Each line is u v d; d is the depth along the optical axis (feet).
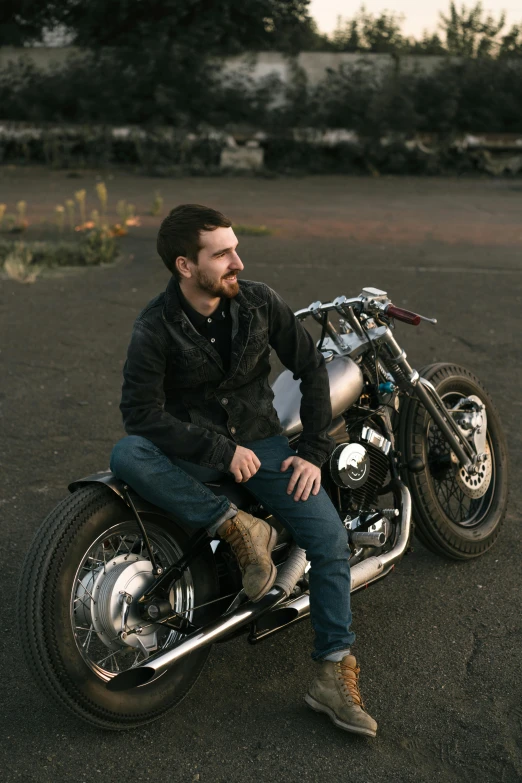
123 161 65.21
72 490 9.16
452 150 65.72
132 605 8.92
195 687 9.75
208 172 61.98
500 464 12.77
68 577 8.48
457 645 10.37
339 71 65.46
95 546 9.00
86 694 8.54
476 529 12.35
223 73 65.05
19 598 8.40
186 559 9.25
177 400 9.31
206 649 9.53
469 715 9.16
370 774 8.36
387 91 64.95
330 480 10.27
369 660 10.13
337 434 10.34
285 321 9.43
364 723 8.75
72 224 38.50
